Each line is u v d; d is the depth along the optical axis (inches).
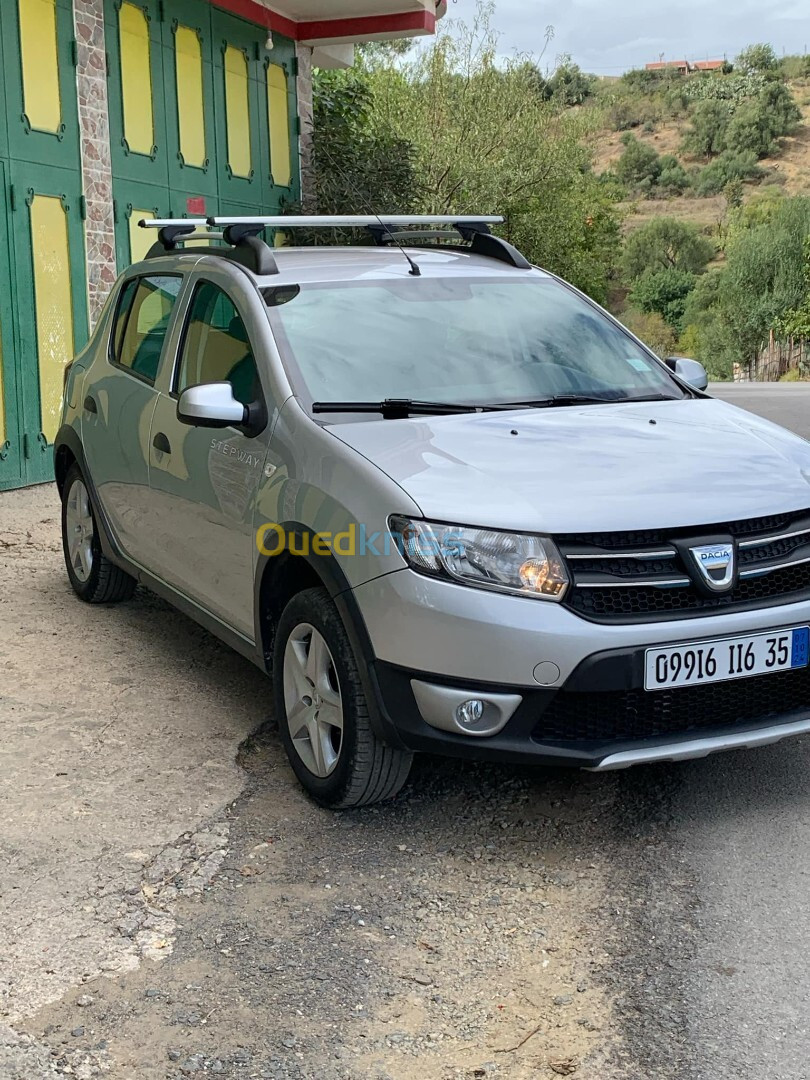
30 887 130.6
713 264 4458.7
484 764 163.6
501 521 129.8
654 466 142.8
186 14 451.5
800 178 5639.8
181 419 159.8
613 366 181.6
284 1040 104.7
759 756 163.6
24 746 169.2
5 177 350.3
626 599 131.1
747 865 133.6
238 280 179.3
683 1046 102.7
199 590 181.6
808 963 114.4
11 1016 108.3
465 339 176.1
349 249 203.9
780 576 138.3
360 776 141.2
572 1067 100.4
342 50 597.3
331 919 124.8
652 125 6412.4
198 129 463.8
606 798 152.3
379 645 133.6
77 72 383.2
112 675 199.5
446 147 791.1
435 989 112.3
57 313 376.8
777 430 165.2
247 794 155.1
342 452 144.1
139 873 134.0
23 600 244.4
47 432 373.4
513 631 127.4
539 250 865.5
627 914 124.6
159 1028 106.5
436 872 134.6
